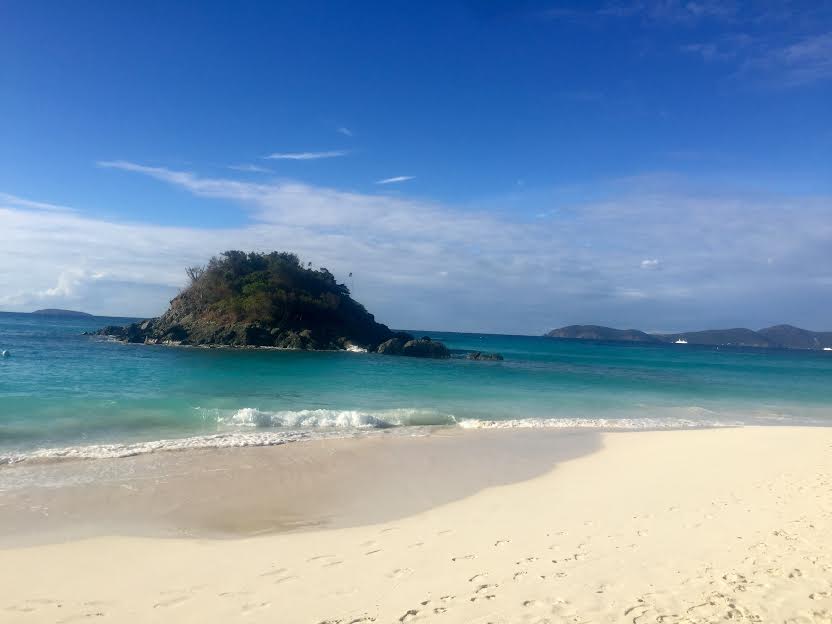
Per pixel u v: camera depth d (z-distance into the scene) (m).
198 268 72.38
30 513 10.03
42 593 6.80
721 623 5.81
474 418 22.64
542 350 102.06
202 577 7.32
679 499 10.99
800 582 6.81
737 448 16.91
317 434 18.06
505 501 11.23
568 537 8.76
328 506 10.90
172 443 15.85
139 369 33.88
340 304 74.00
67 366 33.69
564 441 18.23
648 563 7.55
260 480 12.55
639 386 37.50
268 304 64.69
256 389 27.66
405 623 5.96
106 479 12.24
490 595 6.62
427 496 11.70
